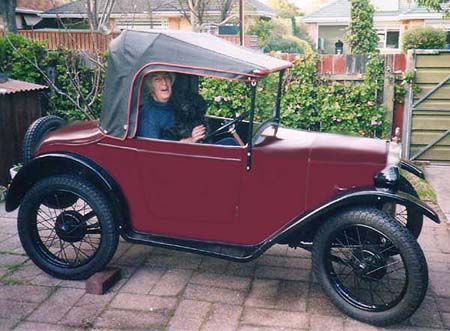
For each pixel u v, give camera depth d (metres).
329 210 3.37
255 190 3.57
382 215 3.31
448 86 7.51
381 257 3.39
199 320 3.42
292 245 3.72
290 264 4.28
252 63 3.40
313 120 7.78
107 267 4.01
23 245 4.00
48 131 4.54
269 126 4.05
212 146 3.56
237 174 3.56
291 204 3.56
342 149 3.58
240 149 3.52
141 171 3.72
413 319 3.47
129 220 3.85
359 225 3.35
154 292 3.79
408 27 23.44
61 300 3.66
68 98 7.54
